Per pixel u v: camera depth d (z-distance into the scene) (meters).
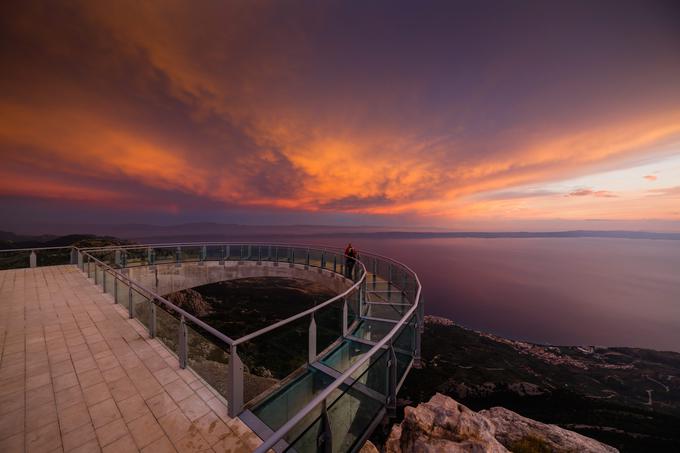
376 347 3.37
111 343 5.34
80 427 3.22
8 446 2.92
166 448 2.95
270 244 17.59
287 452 2.27
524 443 5.92
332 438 2.74
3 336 5.61
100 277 9.49
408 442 4.13
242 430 3.23
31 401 3.66
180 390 3.93
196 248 16.58
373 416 3.74
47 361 4.68
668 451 28.16
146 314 6.01
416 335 5.78
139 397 3.77
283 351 4.16
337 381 2.55
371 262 12.37
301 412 2.04
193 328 4.32
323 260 15.03
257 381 3.74
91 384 4.05
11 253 12.45
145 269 14.44
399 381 4.56
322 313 5.02
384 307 8.25
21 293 8.68
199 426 3.27
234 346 3.41
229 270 17.25
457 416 4.46
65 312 7.00
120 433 3.14
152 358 4.80
